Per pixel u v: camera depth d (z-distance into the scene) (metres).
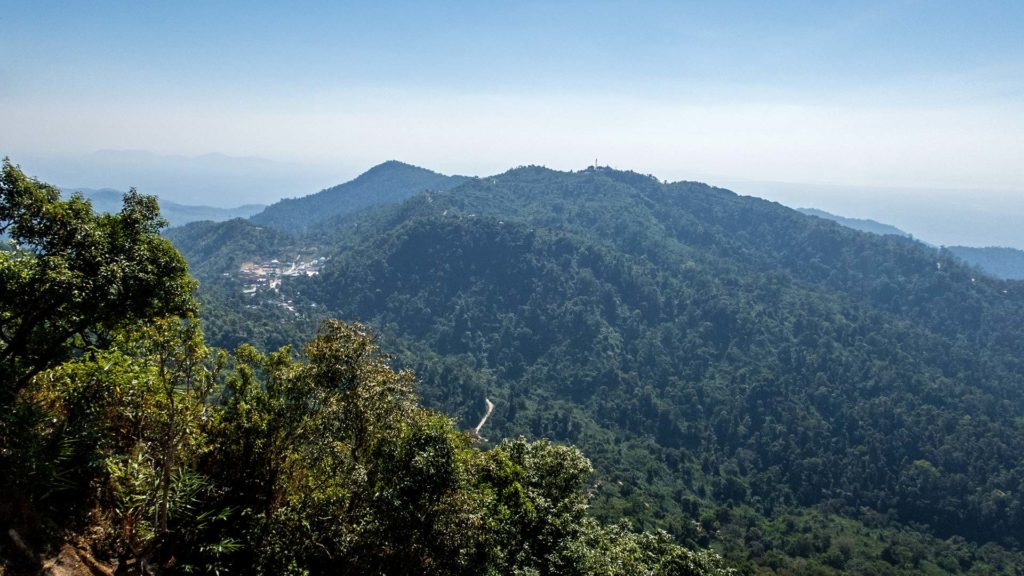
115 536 6.66
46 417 6.80
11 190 6.59
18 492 5.86
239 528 7.68
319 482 8.76
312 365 8.81
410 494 8.12
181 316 7.84
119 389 7.98
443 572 8.51
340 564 8.35
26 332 6.97
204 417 8.12
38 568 5.46
